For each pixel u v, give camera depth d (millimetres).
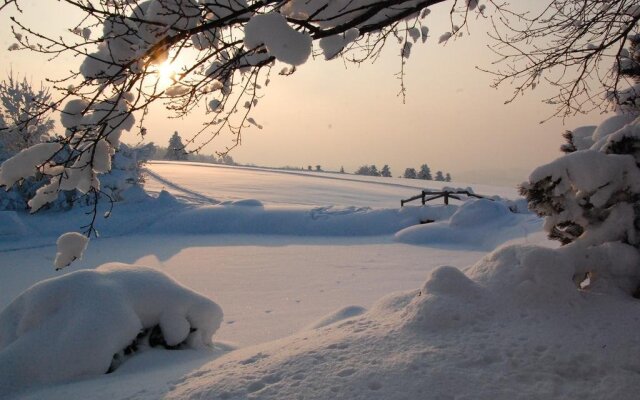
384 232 20719
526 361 3037
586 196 4414
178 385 3428
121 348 4812
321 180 51031
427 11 3555
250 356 3734
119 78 2705
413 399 2691
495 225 17844
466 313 3607
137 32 2670
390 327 3678
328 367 3129
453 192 22719
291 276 12352
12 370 4531
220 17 2781
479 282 4051
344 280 11719
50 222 22203
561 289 3848
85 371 4559
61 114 2783
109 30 2697
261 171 60906
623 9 4133
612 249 4219
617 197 4336
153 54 2719
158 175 43031
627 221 4277
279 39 2436
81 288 5023
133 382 3971
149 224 22078
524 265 4000
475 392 2740
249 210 22672
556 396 2705
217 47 2930
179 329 5203
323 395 2805
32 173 2734
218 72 3123
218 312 5617
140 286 5262
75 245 2863
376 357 3178
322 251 16469
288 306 9250
